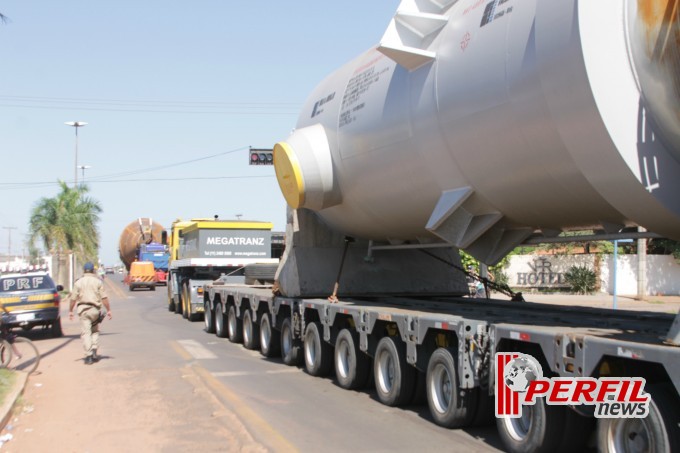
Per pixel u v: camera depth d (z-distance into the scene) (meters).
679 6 5.18
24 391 9.59
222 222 22.05
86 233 42.03
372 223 10.51
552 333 5.75
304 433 7.22
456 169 7.65
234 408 8.43
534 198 7.00
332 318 10.04
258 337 14.00
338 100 10.58
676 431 4.73
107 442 6.91
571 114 5.78
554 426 5.85
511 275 31.41
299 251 11.73
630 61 5.59
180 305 25.72
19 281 17.12
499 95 6.61
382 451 6.53
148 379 10.58
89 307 12.60
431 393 7.59
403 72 8.55
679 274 29.91
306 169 10.57
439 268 12.12
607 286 30.17
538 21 6.06
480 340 6.70
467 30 7.39
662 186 5.70
